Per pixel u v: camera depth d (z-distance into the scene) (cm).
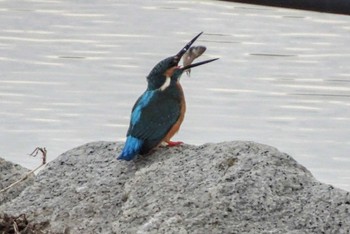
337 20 1656
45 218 812
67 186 836
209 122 1469
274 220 731
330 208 736
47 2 1764
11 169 910
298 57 1633
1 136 1433
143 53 1647
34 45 1666
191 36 1692
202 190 757
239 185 753
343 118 1491
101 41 1681
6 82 1563
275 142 1430
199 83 1559
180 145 862
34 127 1455
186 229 728
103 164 851
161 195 766
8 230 809
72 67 1614
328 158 1398
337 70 1595
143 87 1554
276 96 1543
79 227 790
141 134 845
